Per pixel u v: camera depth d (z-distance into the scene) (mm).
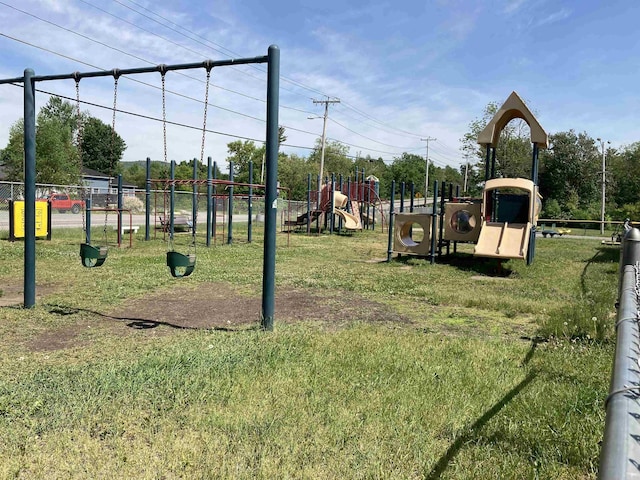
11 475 2455
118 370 3961
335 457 2648
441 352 4586
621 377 1031
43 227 15938
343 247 17172
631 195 51688
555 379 3836
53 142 36812
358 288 8633
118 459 2623
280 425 3002
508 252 11305
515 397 3441
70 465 2549
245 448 2729
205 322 5980
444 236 14148
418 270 11445
